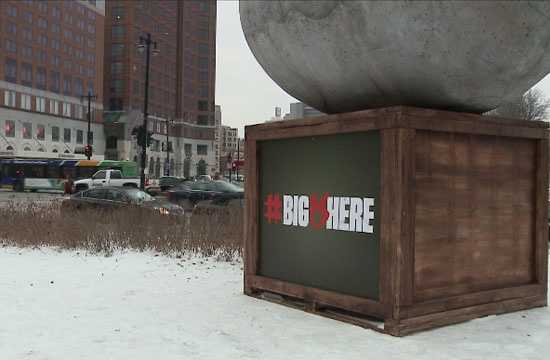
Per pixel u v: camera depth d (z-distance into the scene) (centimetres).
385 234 531
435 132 555
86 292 732
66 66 8994
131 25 9956
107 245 1148
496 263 610
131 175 4712
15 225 1285
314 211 625
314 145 626
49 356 469
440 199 558
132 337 523
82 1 9288
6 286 768
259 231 702
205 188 2391
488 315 592
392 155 527
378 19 507
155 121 10694
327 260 608
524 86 582
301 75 613
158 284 796
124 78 9988
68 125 9062
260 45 627
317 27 548
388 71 542
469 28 499
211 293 728
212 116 12525
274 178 680
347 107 632
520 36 519
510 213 625
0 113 7769
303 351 481
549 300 700
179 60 11656
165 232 1191
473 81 547
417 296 539
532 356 471
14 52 7981
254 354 474
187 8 11931
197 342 507
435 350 483
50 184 4528
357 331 541
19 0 8025
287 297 679
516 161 630
